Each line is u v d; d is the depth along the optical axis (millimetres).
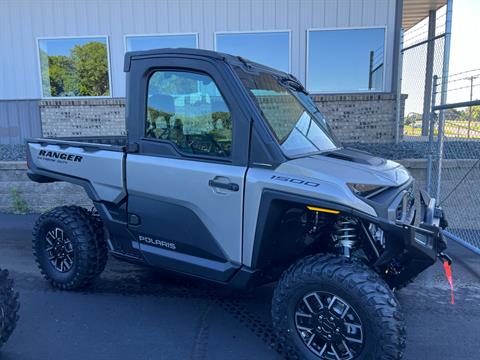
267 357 2900
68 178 3756
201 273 3100
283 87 3346
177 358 2875
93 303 3697
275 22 9531
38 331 3221
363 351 2451
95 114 10102
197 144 2979
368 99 9352
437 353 2957
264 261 2863
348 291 2445
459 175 6008
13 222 6383
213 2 9555
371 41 9430
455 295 3910
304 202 2531
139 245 3412
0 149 9320
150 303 3709
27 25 9984
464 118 5984
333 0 9336
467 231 5863
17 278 4262
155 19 9727
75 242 3762
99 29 9883
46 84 10242
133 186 3252
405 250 2590
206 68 2869
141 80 3141
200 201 2928
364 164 2924
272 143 2701
